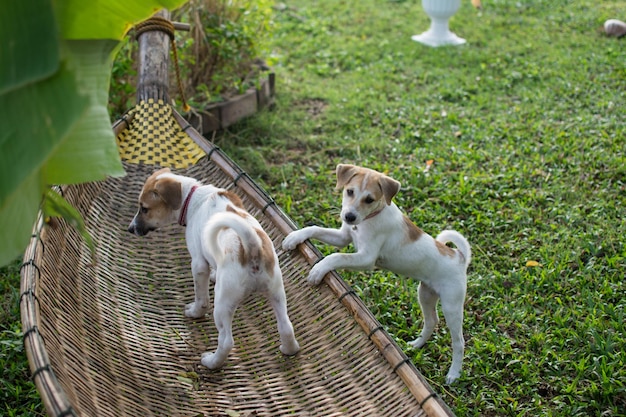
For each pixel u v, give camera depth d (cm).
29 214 96
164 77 194
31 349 113
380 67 304
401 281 180
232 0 256
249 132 245
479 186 215
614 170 219
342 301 144
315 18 365
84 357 129
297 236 158
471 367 155
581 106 262
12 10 83
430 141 242
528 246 191
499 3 380
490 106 267
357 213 145
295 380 139
